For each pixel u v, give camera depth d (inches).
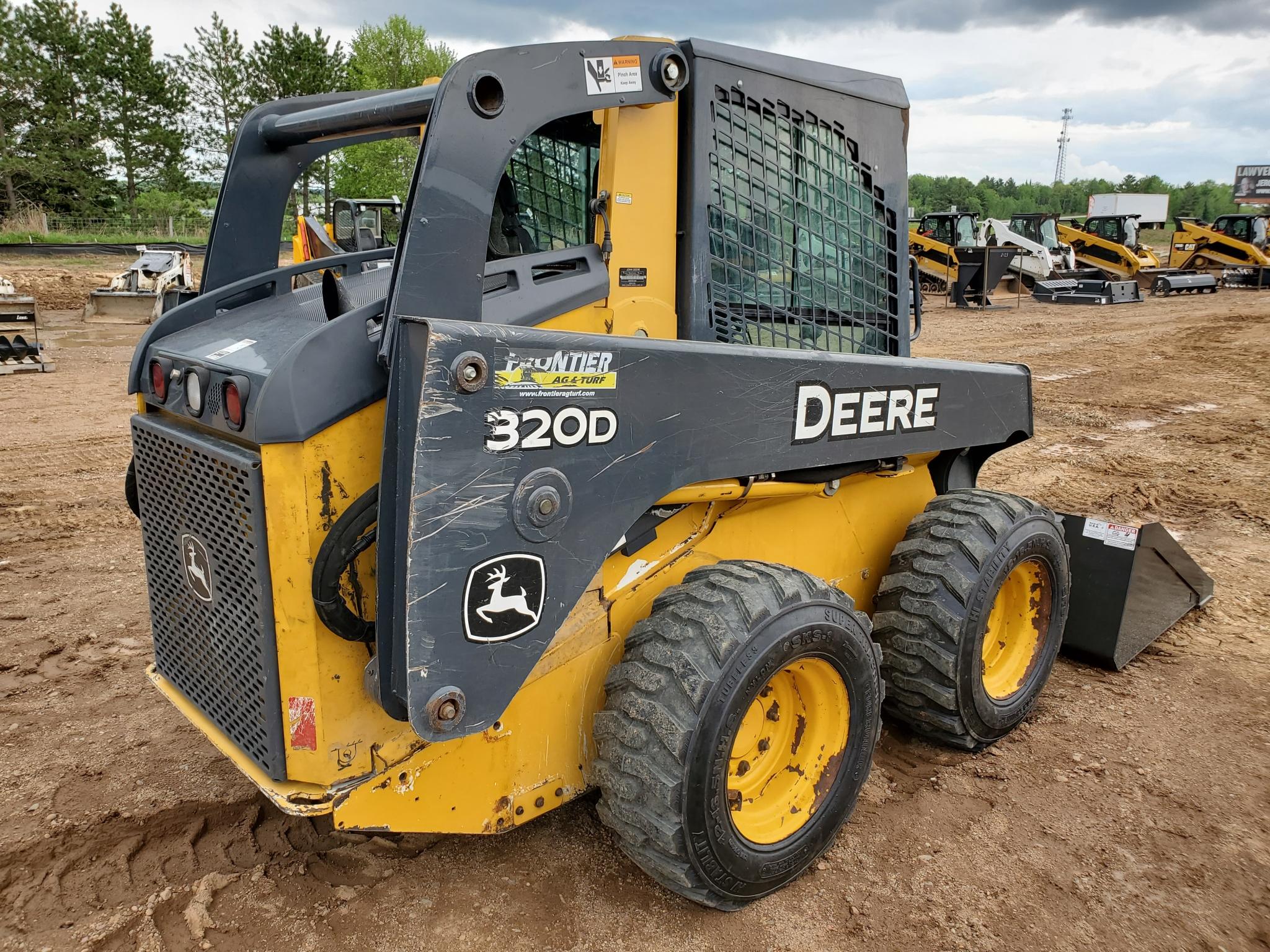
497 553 78.2
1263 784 129.5
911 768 134.0
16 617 179.6
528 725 94.5
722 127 105.0
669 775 89.2
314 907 101.0
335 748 83.5
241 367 83.7
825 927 100.8
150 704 147.3
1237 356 551.2
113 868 107.0
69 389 407.8
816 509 125.6
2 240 1167.0
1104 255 1043.3
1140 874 110.3
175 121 1786.4
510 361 76.0
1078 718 148.3
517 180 106.7
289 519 78.3
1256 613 190.9
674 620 94.9
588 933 98.5
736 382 95.4
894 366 116.2
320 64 1770.4
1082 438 355.6
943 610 125.0
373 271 123.2
